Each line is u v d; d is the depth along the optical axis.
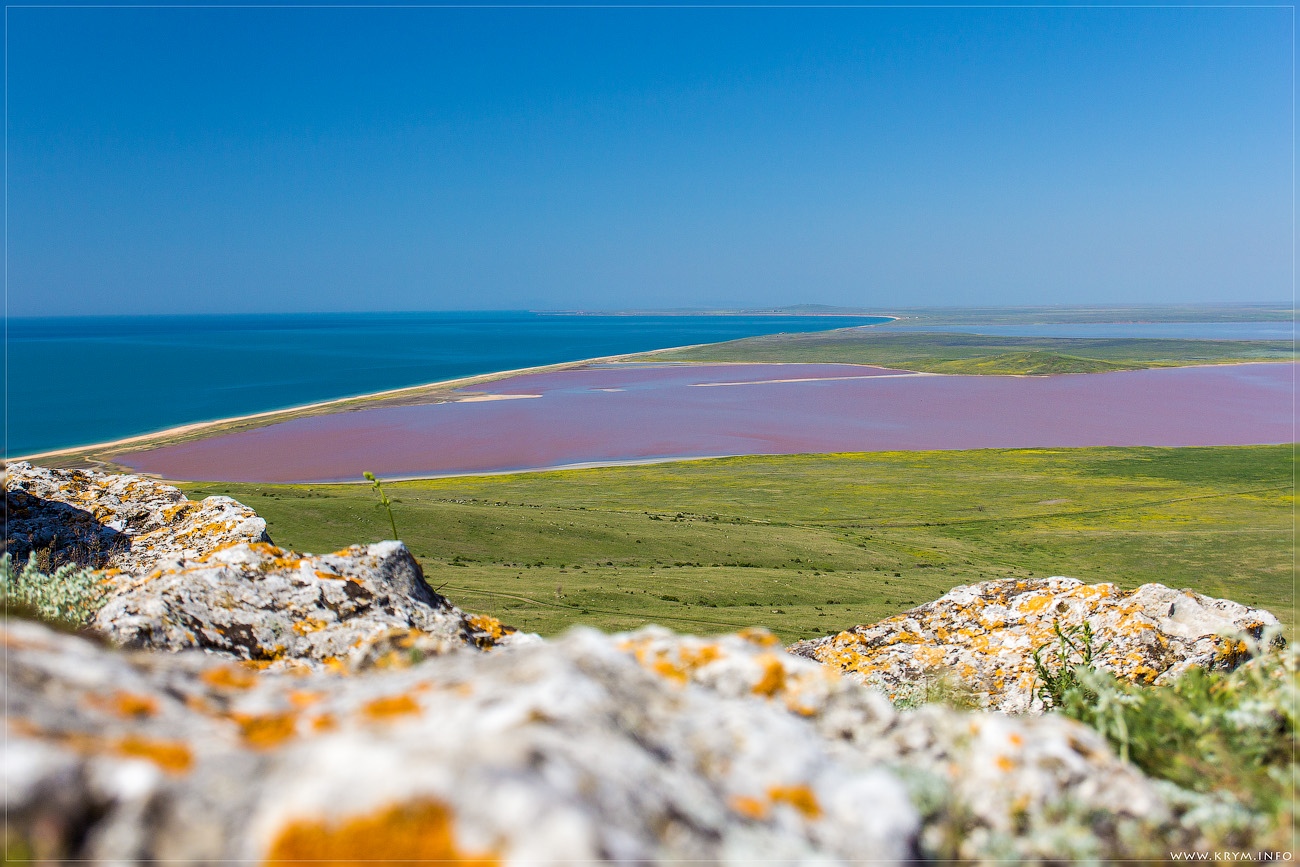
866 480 131.00
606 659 4.11
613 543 80.88
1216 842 3.82
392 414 199.38
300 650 8.07
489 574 64.50
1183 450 154.00
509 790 2.56
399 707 3.57
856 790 3.53
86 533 13.62
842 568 80.62
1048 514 111.44
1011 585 13.37
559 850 2.41
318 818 2.57
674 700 3.96
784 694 4.93
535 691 3.48
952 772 4.36
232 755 2.99
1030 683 11.03
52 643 3.91
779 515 108.19
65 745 2.88
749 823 3.14
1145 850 3.73
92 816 2.67
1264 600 75.25
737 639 5.46
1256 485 126.06
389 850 2.46
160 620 7.50
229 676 4.22
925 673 11.77
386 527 75.38
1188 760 4.68
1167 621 11.51
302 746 2.98
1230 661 10.71
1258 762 4.64
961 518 109.44
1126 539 97.06
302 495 86.19
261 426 180.88
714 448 159.88
